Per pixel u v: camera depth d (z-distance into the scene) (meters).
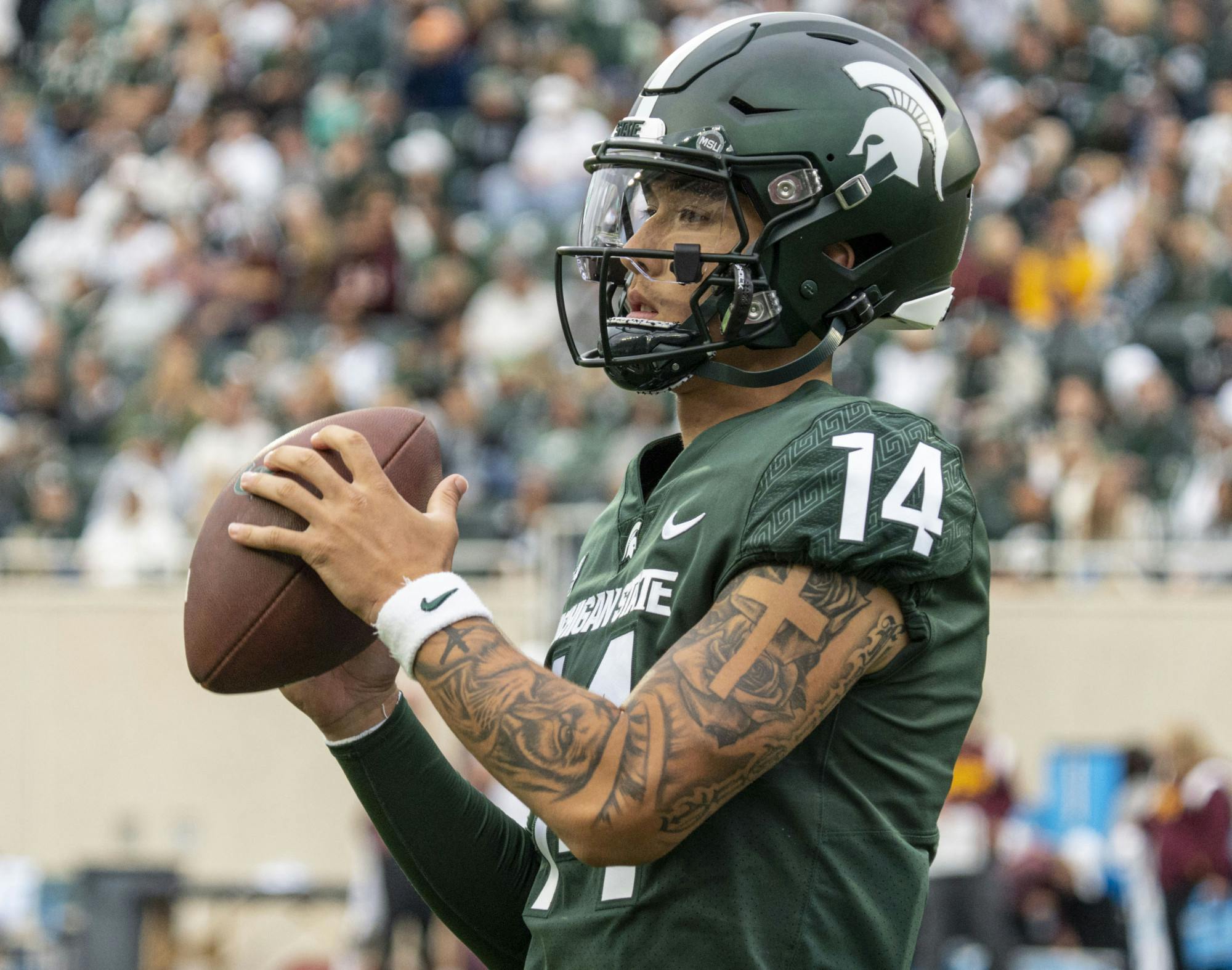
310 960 22.91
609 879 5.80
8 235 36.78
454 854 6.77
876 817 5.73
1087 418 26.80
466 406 27.59
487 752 5.40
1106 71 37.81
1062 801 24.27
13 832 25.38
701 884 5.61
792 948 5.58
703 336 6.06
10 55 43.72
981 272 31.05
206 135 37.22
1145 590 24.88
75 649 25.69
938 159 6.32
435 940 19.73
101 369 31.50
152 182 36.25
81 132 41.44
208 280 33.19
